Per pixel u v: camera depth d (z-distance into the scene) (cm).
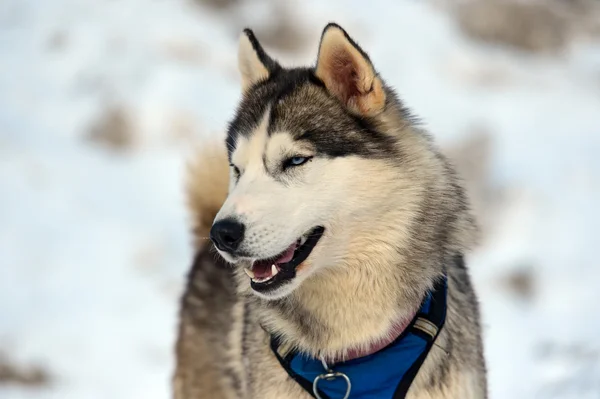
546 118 1280
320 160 349
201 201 484
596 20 1644
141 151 1193
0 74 1402
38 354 773
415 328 359
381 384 361
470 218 385
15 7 1603
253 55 411
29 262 927
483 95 1341
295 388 371
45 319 827
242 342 406
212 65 1359
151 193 1086
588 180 1100
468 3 1581
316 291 360
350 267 357
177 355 498
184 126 1216
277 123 359
